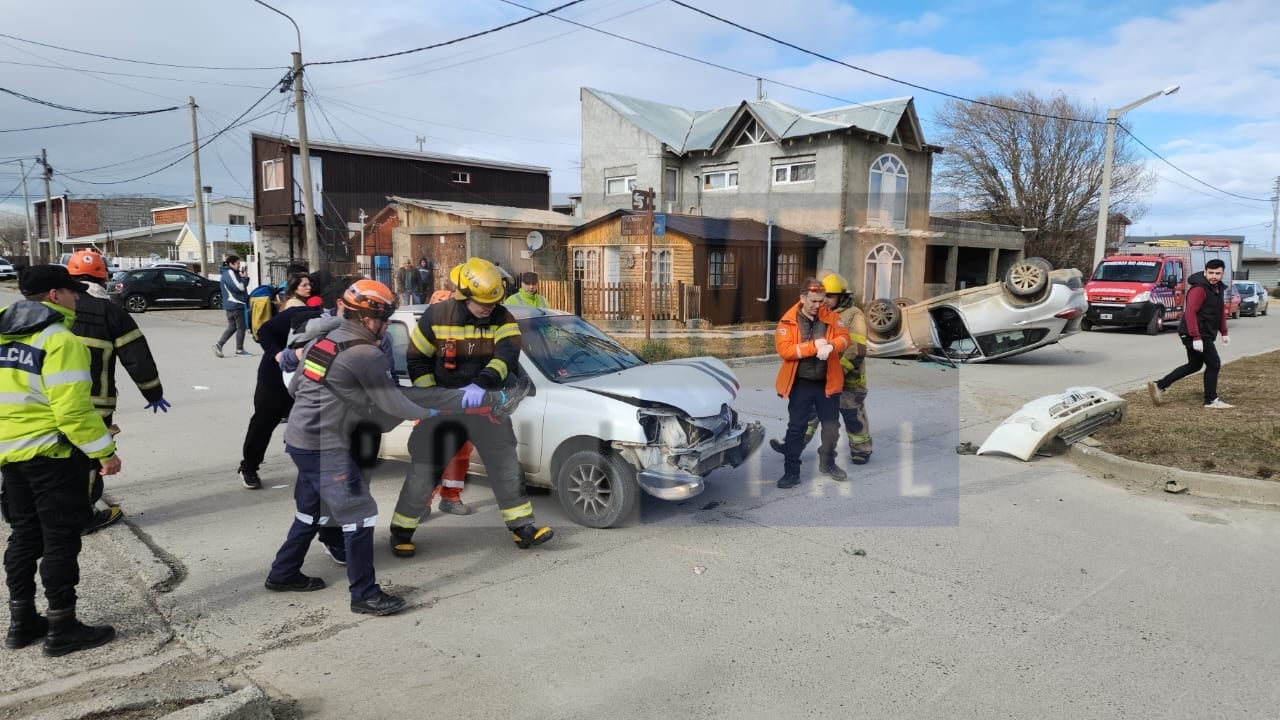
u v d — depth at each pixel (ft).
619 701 10.01
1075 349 49.34
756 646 11.42
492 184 85.71
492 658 11.09
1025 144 98.48
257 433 18.45
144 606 12.62
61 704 9.72
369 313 12.46
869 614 12.43
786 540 15.61
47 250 204.54
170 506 17.62
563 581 13.70
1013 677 10.56
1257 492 18.16
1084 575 13.97
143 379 15.66
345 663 10.96
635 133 57.36
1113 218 119.55
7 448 10.50
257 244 80.07
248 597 13.05
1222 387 32.58
